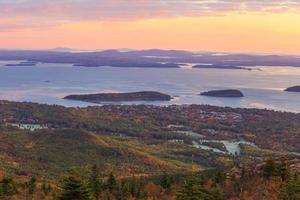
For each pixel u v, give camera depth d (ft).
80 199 168.55
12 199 230.89
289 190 181.27
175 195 214.48
